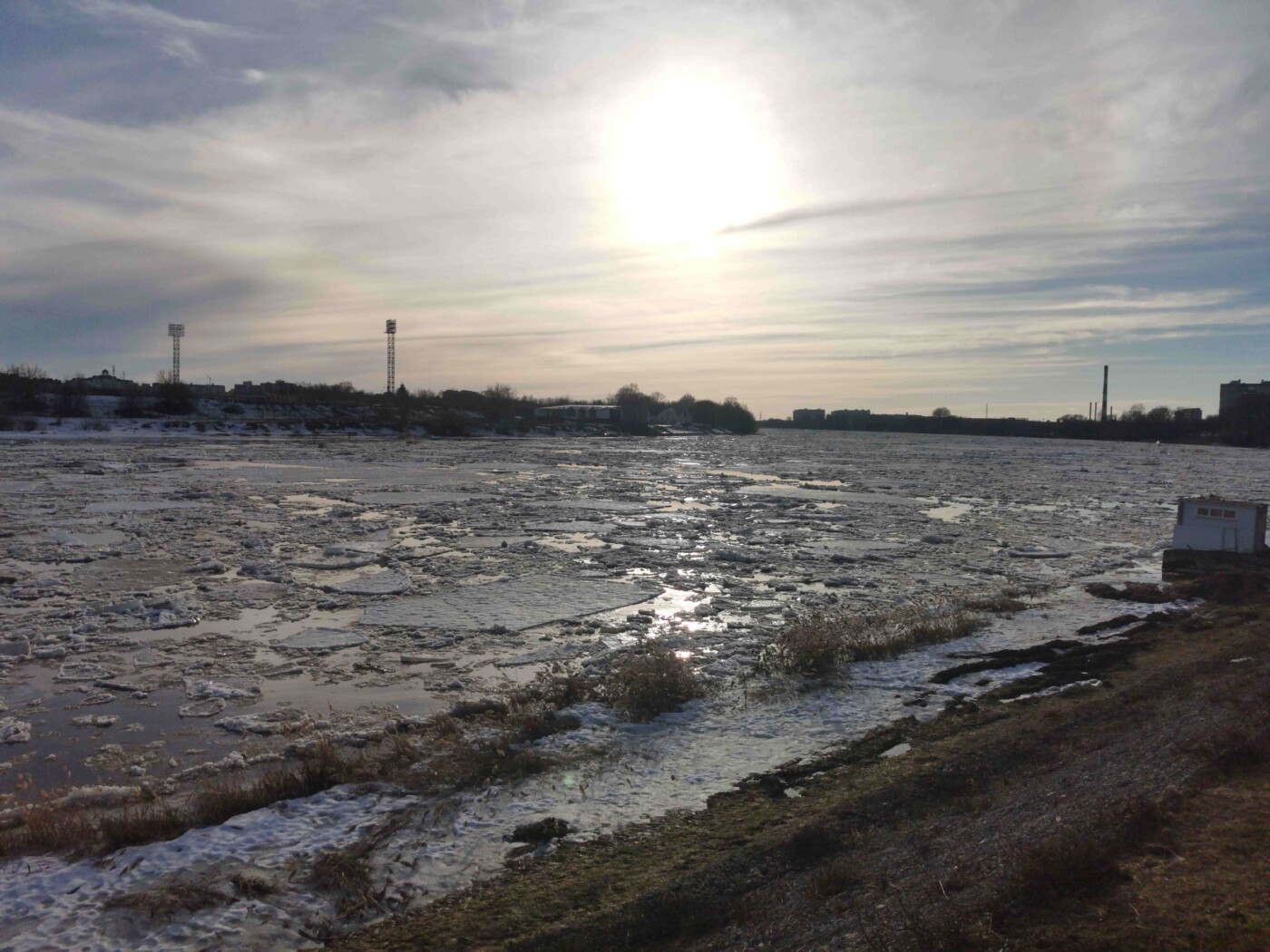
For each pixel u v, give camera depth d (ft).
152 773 29.78
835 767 28.32
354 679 39.93
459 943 17.99
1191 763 23.75
